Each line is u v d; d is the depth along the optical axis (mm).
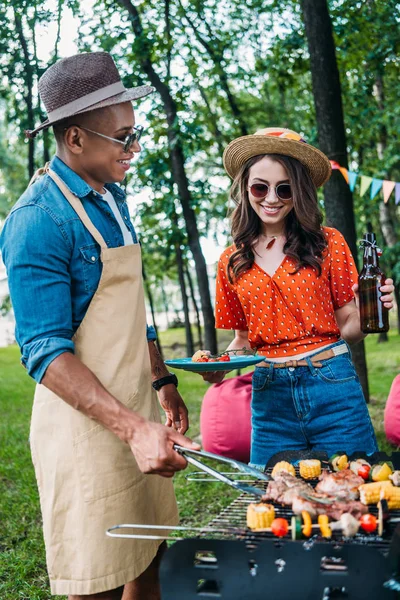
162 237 11922
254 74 11555
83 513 2111
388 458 2297
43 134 8984
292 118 14086
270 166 2688
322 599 1584
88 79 2107
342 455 2314
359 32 9547
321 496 1915
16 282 2047
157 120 10539
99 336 2158
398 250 13469
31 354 2023
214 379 2949
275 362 2768
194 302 14883
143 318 2283
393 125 12328
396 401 5656
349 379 2721
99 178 2232
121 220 2404
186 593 1670
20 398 10398
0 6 8297
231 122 13477
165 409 2631
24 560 3965
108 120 2137
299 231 2752
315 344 2734
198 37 10664
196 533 4117
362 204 14547
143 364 2256
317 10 6379
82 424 2113
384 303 2688
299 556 1598
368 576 1558
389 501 1938
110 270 2160
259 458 2842
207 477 5312
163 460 1905
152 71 9398
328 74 6398
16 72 8680
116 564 2131
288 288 2699
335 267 2785
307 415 2727
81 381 1990
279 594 1612
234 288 2850
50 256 2062
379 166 12922
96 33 8977
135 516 2186
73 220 2121
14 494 5188
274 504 1982
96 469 2107
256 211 2738
